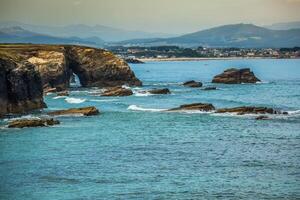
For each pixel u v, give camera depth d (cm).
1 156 9662
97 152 10094
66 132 12100
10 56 15588
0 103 14338
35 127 12669
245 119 13975
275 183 7969
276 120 13788
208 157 9706
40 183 7956
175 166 9025
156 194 7444
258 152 10112
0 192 7506
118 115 14825
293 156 9756
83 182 8025
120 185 7875
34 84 15950
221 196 7350
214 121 13700
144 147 10600
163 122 13625
